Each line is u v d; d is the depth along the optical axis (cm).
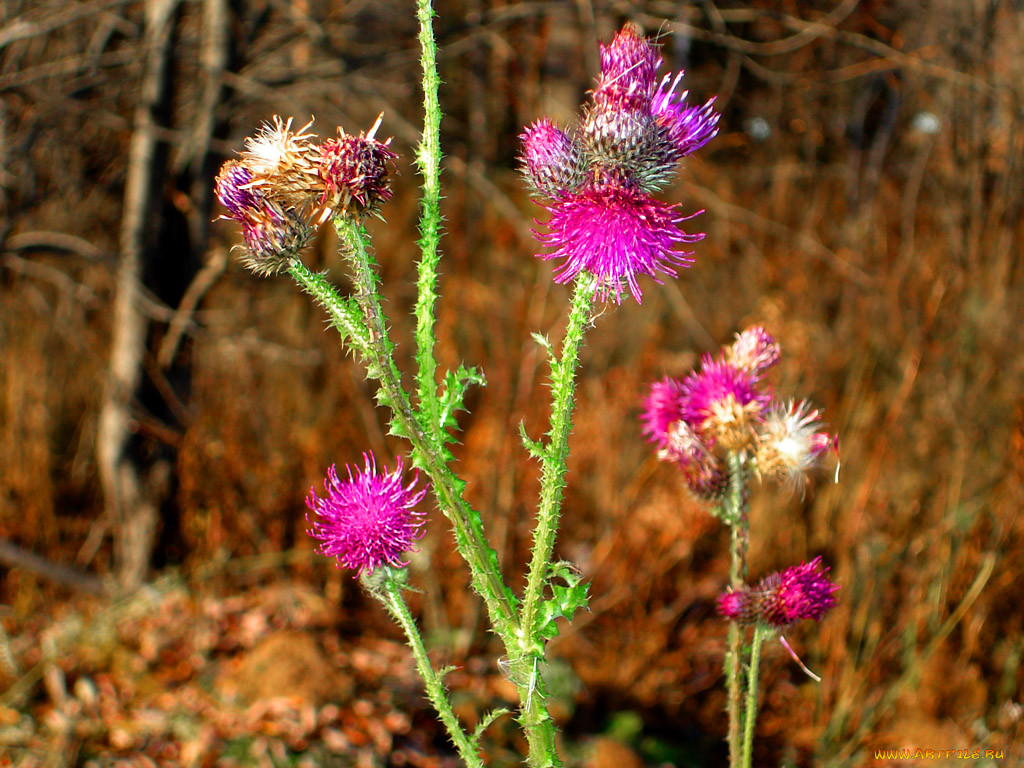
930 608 63
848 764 58
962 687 60
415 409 23
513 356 83
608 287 22
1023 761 55
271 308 89
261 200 22
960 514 64
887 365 79
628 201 22
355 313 22
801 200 112
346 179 21
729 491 28
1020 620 61
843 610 64
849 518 69
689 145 22
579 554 76
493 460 75
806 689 66
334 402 81
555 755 22
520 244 91
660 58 22
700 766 62
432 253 22
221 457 76
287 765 57
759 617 26
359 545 23
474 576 22
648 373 79
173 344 76
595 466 77
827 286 94
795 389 75
